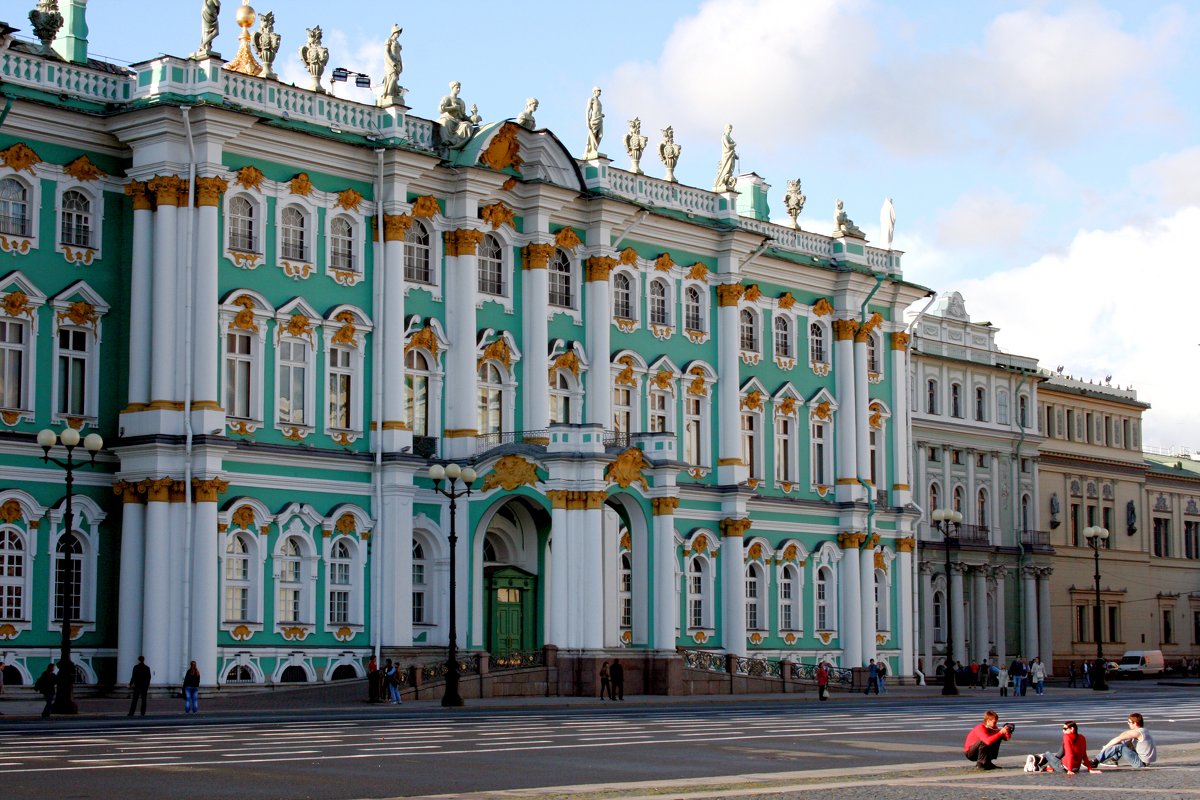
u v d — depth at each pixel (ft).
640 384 229.66
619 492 204.64
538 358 214.28
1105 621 383.04
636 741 122.31
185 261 179.83
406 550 196.24
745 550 241.55
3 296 173.58
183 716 152.05
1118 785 96.43
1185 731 153.69
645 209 226.58
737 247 241.96
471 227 206.80
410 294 202.69
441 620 201.16
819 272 259.39
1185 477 418.31
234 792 84.23
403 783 89.97
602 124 227.20
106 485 180.65
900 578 269.44
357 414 196.44
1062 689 293.84
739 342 244.22
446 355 205.98
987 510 340.39
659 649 207.72
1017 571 345.10
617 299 229.25
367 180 199.21
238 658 181.47
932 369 327.67
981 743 106.93
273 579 186.19
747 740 126.52
